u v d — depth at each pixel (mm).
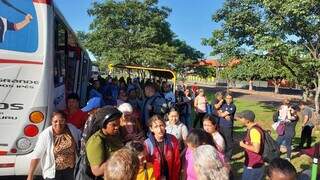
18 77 6285
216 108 11094
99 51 36781
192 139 4922
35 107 6355
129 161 2969
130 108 6211
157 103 9578
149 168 4625
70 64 9688
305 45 19391
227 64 23375
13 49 6270
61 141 5586
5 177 7426
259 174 6539
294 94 58844
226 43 21438
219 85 73562
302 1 16844
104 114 4566
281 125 11297
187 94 17156
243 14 20125
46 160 5547
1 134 6250
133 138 6023
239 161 10859
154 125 5438
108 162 3023
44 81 6395
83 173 4602
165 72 16797
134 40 36000
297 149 12930
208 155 3453
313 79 20234
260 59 20516
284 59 19906
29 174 5629
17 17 6324
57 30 7293
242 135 15594
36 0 6387
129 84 14820
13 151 6301
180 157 5656
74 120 6930
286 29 18797
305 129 13039
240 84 73938
